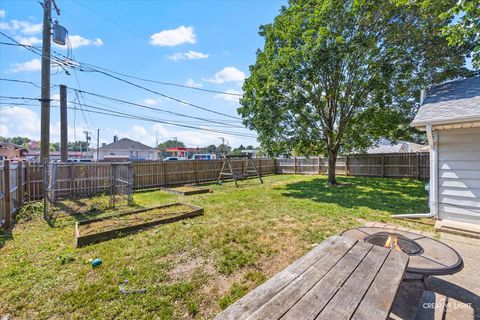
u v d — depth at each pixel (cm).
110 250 331
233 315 112
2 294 228
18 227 438
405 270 154
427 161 1095
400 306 212
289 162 1592
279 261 297
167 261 298
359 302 120
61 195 687
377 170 1252
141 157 3472
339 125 950
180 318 197
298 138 945
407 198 679
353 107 896
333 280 140
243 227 427
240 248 337
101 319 195
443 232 404
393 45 793
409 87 880
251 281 252
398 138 1034
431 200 461
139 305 212
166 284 246
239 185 1034
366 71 822
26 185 655
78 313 202
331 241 200
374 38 772
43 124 694
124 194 708
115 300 219
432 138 449
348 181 1087
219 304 215
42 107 692
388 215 503
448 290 234
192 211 512
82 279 255
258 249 331
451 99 477
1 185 428
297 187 939
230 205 613
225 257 307
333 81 855
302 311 113
